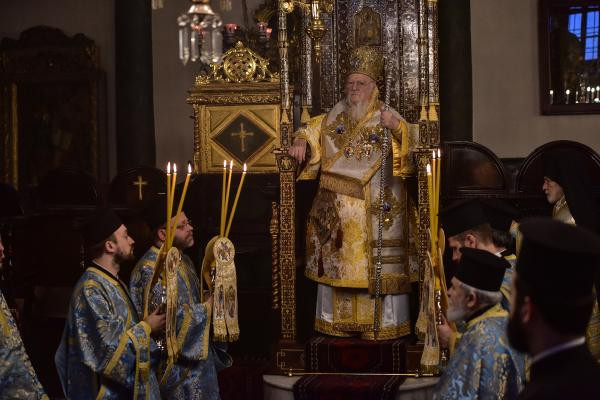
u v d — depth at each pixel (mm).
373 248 7445
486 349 3986
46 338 8797
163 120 12180
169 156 12172
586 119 11328
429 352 4941
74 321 5598
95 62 12422
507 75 11469
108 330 5523
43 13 12648
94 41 12484
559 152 6215
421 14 7332
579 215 6004
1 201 8875
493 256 4172
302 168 7820
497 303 4145
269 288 8656
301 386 6938
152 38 12195
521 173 8328
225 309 6289
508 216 5262
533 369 2549
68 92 12555
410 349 7191
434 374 7094
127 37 11477
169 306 5688
